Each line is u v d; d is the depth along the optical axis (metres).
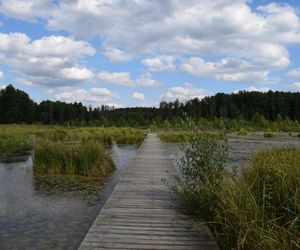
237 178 6.67
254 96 101.69
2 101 91.88
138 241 5.44
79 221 7.43
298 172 5.57
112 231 5.91
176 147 25.72
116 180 11.83
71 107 95.06
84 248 5.15
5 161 16.58
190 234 5.77
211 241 5.46
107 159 14.05
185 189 7.68
